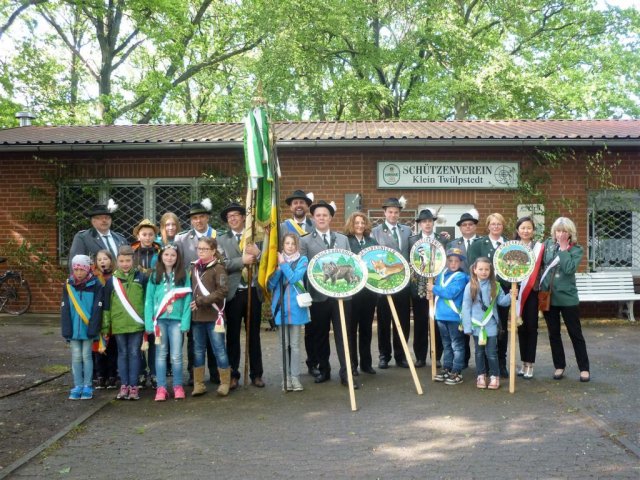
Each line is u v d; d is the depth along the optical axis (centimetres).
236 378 752
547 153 1239
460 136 1223
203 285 700
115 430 595
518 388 736
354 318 797
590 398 685
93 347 714
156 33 2389
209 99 3127
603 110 2589
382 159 1257
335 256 735
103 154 1298
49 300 1309
